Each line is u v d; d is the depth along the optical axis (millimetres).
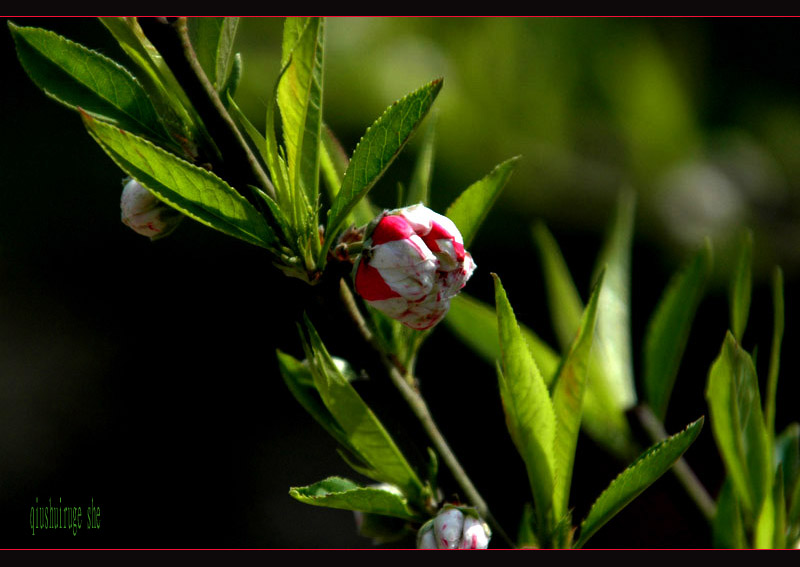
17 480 1103
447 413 797
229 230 418
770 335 814
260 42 639
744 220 806
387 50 683
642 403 476
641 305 806
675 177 774
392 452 433
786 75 828
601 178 754
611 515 427
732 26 809
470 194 439
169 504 1104
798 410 804
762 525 444
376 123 412
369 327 436
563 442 435
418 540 433
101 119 423
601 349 479
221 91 424
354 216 445
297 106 413
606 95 717
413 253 421
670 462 420
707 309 814
